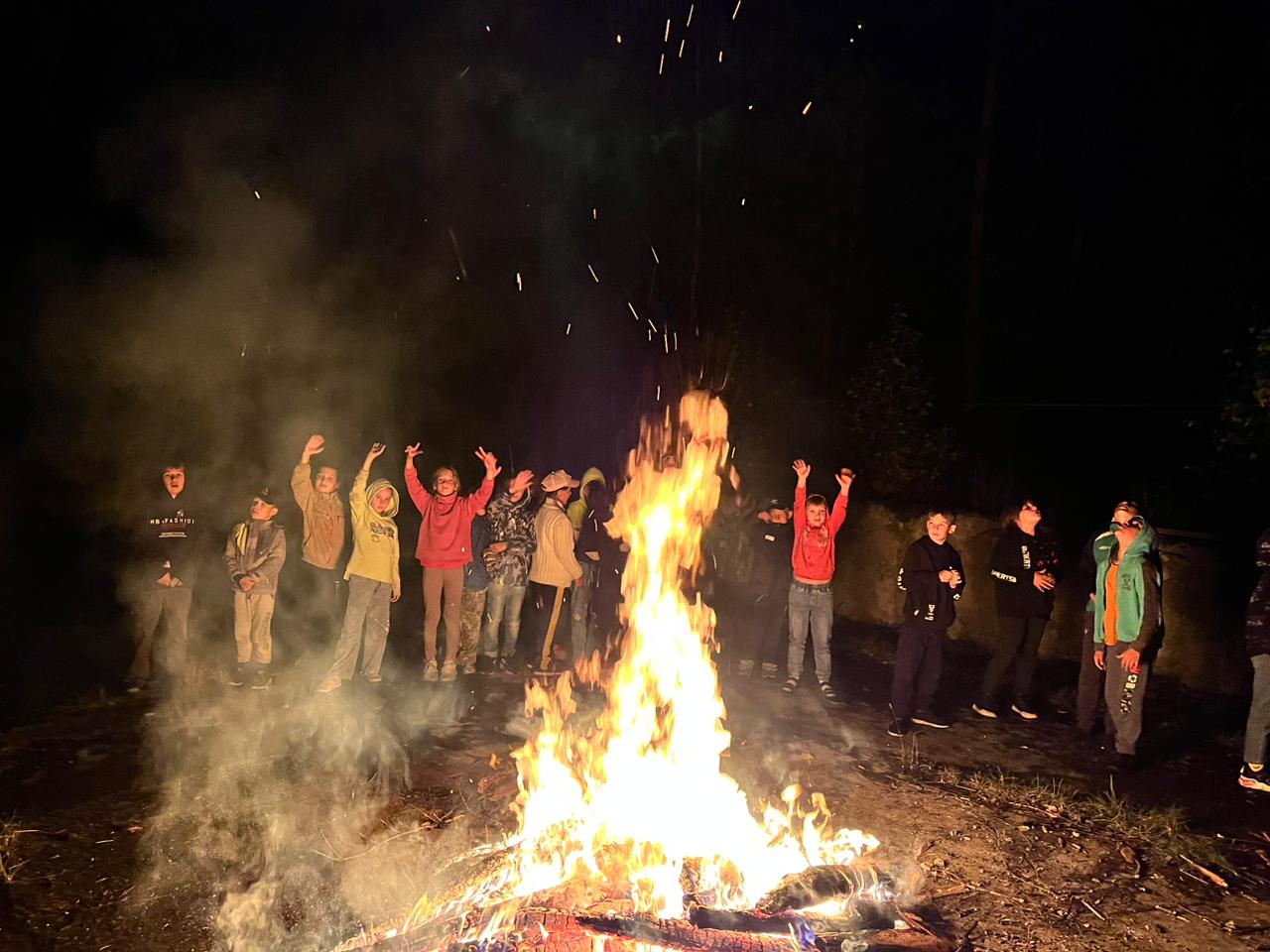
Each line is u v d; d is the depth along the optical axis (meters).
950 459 13.12
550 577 9.32
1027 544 8.80
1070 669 10.48
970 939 5.11
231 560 8.72
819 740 8.12
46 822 5.94
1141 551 7.70
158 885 5.29
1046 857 6.06
